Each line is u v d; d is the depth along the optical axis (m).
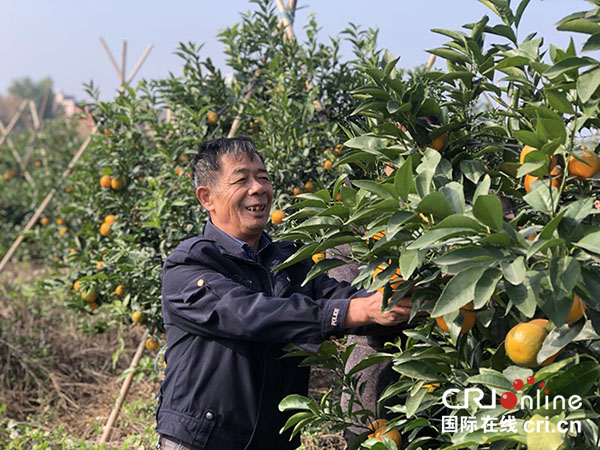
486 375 1.58
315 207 2.04
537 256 1.43
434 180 1.80
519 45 1.92
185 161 4.64
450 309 1.38
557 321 1.33
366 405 2.57
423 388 1.88
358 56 4.44
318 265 1.87
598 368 1.47
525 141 1.60
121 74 7.65
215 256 2.21
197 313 2.08
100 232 4.95
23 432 4.54
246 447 2.14
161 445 2.19
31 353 5.39
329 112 4.47
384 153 1.98
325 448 3.84
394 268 1.71
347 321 1.92
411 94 1.94
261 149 4.03
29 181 9.98
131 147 4.66
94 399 5.18
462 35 2.01
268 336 1.98
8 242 9.89
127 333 6.09
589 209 1.42
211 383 2.12
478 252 1.42
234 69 4.64
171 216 4.14
